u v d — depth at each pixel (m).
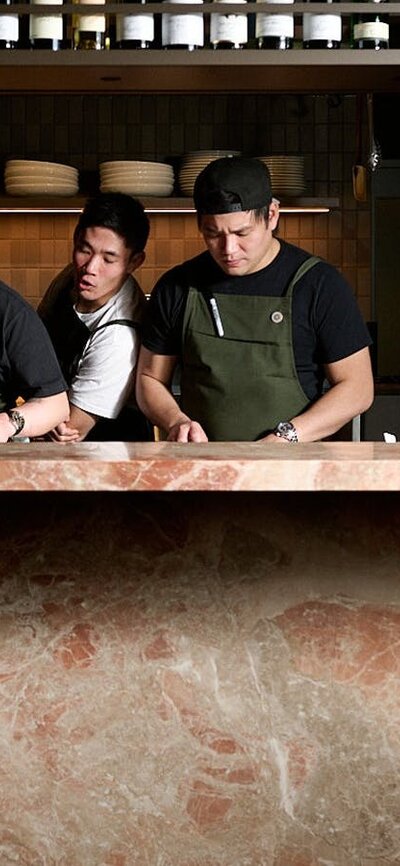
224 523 1.81
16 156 4.47
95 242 2.69
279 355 2.61
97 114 4.46
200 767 1.82
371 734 1.82
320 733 1.82
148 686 1.82
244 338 2.63
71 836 1.83
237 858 1.83
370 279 4.46
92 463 1.58
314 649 1.81
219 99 4.46
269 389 2.62
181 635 1.81
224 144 4.46
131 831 1.83
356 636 1.81
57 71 2.60
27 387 2.35
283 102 4.46
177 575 1.81
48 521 1.81
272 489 1.58
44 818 1.83
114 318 2.77
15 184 4.07
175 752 1.82
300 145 4.47
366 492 1.80
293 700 1.82
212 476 1.58
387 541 1.81
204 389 2.66
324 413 2.58
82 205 4.10
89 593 1.81
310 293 2.60
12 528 1.81
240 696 1.82
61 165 4.09
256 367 2.62
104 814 1.83
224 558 1.81
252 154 4.48
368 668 1.81
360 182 3.49
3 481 1.58
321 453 1.72
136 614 1.81
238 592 1.81
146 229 2.79
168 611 1.81
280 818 1.82
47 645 1.82
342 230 4.47
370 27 2.58
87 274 2.71
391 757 1.82
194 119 4.46
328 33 2.55
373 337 4.33
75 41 2.61
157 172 4.03
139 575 1.81
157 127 4.46
